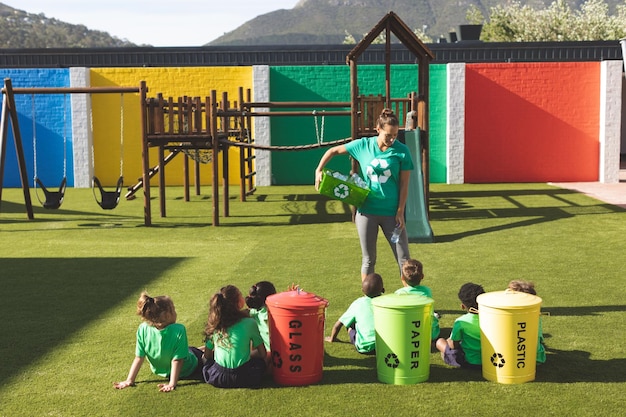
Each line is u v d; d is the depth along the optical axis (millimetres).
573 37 46312
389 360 5418
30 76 21312
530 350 5375
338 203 16609
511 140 20859
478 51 21719
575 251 10422
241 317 5410
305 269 9477
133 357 6129
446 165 21031
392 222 6859
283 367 5422
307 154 21500
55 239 12219
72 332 6855
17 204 17219
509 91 20688
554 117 20734
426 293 6105
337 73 21156
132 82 21453
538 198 16875
